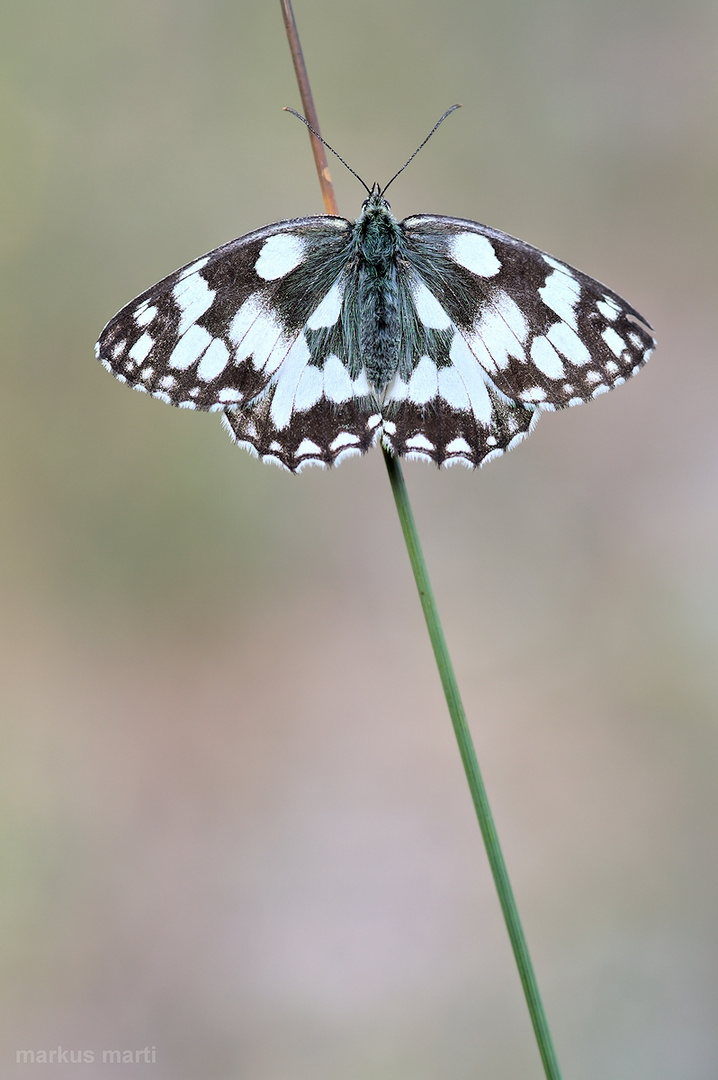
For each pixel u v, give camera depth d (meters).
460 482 0.56
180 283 0.45
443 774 0.52
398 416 0.45
